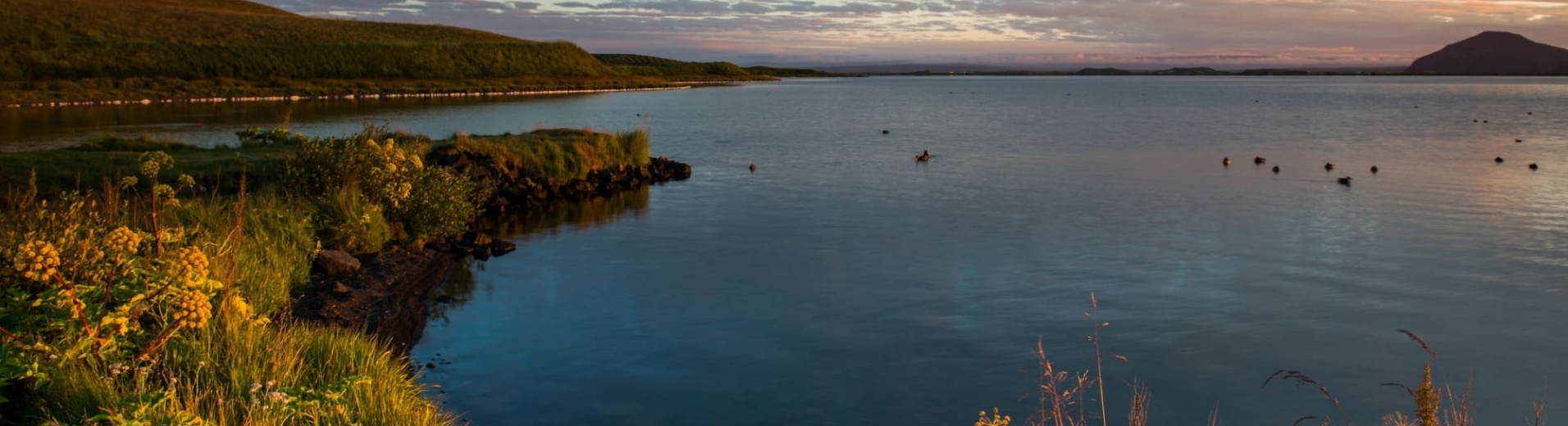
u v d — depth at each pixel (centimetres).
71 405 598
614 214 2153
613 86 12838
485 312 1266
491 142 2598
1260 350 1116
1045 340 1148
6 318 664
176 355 692
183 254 716
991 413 914
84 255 717
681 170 2898
